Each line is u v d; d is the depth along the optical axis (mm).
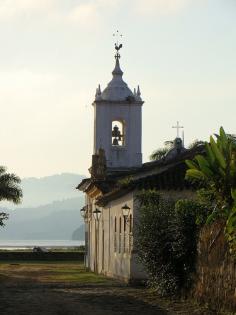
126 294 35562
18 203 102438
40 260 91625
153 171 51562
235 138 30047
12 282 46031
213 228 29516
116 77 75688
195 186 42406
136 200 43344
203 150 46625
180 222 32531
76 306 30125
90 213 65250
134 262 43406
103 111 74125
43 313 27781
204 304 29844
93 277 52156
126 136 74312
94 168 61000
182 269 32938
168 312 28078
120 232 48656
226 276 27719
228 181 26984
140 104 74750
